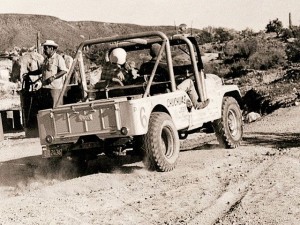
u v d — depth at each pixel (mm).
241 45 55719
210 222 5754
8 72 52125
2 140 17562
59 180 9602
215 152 10859
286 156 9414
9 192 8773
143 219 6020
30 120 11625
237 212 5969
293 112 17812
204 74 10898
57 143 9227
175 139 9344
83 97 10078
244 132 13992
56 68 11641
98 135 8922
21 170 10922
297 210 5887
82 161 10070
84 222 5984
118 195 7359
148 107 8930
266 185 7184
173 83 9852
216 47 69375
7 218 6273
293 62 47000
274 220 5574
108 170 9945
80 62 10188
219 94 11273
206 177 8156
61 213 6414
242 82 39094
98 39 10117
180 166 9438
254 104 27359
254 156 9891
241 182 7578
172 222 5820
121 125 8781
